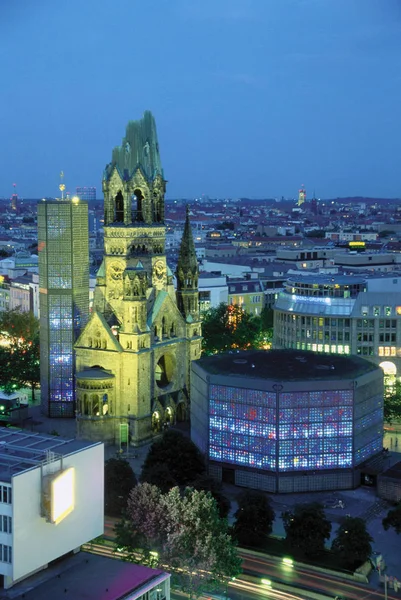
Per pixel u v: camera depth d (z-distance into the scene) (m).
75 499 117.75
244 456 171.12
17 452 117.94
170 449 169.38
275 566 135.38
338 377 170.25
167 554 118.38
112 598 106.31
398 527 140.62
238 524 143.75
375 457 178.00
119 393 196.38
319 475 167.88
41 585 109.81
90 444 122.06
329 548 141.50
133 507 125.75
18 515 108.75
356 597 124.25
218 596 124.56
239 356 192.88
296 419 167.12
